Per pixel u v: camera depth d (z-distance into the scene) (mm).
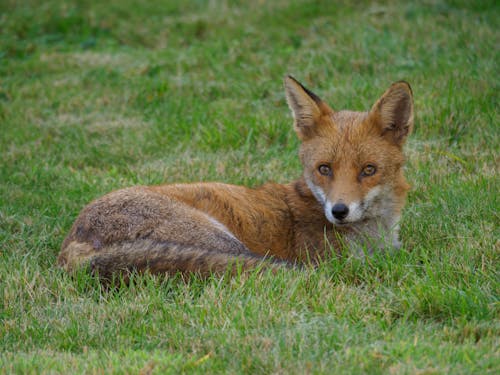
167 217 12586
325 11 30984
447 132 19016
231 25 30906
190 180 17906
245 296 11445
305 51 26016
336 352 9500
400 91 13039
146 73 26734
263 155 19125
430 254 13305
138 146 20547
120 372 9117
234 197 13492
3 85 26438
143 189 13141
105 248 12289
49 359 9547
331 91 21984
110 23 32844
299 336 9859
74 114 23859
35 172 18750
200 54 27484
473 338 9852
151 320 10859
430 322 10586
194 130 20938
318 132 13609
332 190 12664
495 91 20266
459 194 15227
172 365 9297
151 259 11922
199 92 24141
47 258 14125
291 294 11328
